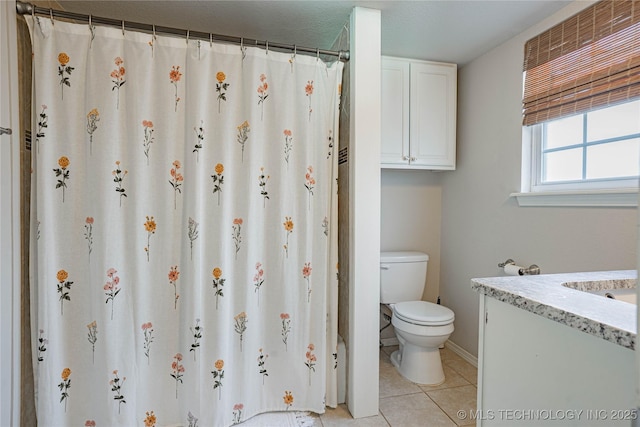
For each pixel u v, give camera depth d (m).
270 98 1.56
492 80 2.03
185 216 1.45
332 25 1.77
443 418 1.60
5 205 1.21
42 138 1.28
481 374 0.93
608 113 1.44
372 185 1.63
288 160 1.58
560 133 1.68
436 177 2.57
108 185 1.35
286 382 1.62
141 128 1.39
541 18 1.68
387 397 1.78
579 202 1.48
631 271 1.10
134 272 1.40
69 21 1.59
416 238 2.56
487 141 2.07
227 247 1.49
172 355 1.46
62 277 1.33
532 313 0.76
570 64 1.54
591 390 0.62
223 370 1.47
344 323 1.75
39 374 1.29
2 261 1.20
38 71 1.27
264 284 1.59
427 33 1.85
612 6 1.35
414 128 2.18
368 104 1.62
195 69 1.43
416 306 2.06
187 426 1.45
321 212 1.63
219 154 1.47
